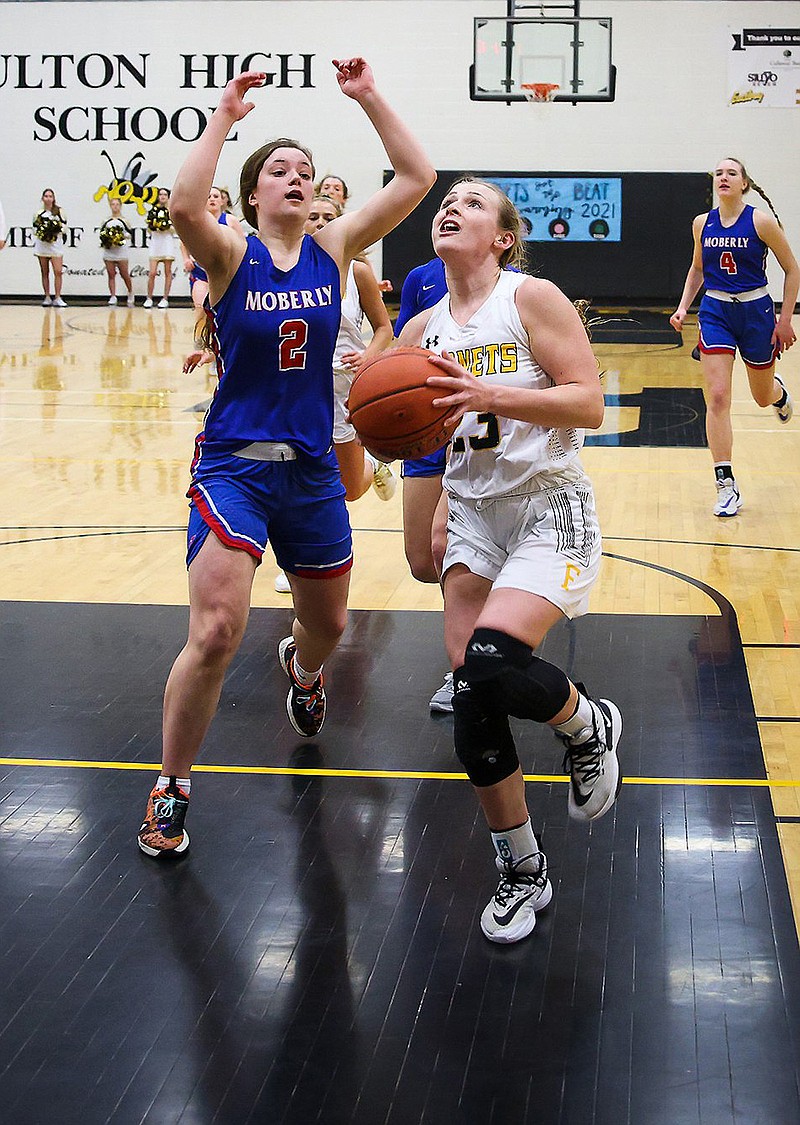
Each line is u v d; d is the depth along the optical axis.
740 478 8.52
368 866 3.38
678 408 11.49
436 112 20.47
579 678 4.76
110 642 5.16
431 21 20.23
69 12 20.72
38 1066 2.52
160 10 20.64
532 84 20.20
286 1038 2.62
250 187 3.46
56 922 3.09
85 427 10.37
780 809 3.68
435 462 4.37
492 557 3.12
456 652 3.11
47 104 21.03
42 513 7.44
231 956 2.94
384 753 4.12
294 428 3.46
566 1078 2.49
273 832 3.57
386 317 5.16
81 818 3.65
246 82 3.35
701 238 7.43
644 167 20.33
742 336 7.48
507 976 2.85
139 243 21.20
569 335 2.96
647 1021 2.67
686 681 4.73
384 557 6.60
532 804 3.73
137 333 17.08
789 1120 2.36
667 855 3.41
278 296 3.35
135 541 6.81
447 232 3.04
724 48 19.88
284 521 3.59
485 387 2.85
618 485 8.32
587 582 3.04
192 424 10.55
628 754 4.07
